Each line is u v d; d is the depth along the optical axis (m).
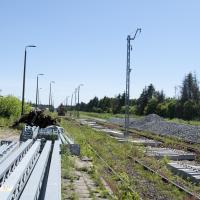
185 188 15.19
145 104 109.69
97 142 33.31
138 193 14.17
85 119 93.38
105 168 19.58
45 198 8.00
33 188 8.77
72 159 19.44
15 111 49.88
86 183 14.56
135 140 35.72
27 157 13.35
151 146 31.81
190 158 24.72
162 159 22.67
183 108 86.94
